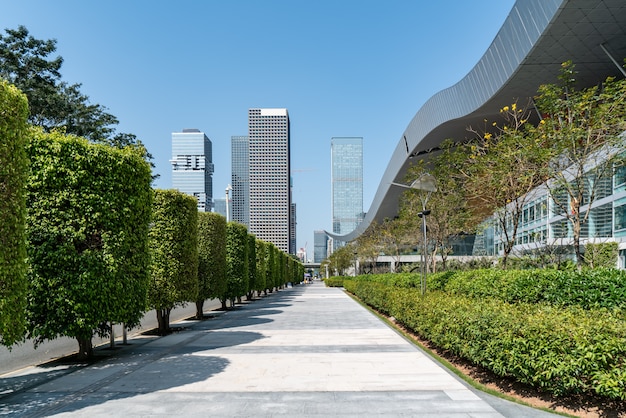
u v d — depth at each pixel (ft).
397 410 16.83
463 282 37.32
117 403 17.97
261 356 28.07
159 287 39.78
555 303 24.64
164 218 40.86
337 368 24.32
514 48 70.23
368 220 235.40
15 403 18.12
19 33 80.94
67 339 37.78
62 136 26.76
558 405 17.24
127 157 29.09
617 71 72.18
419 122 120.78
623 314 20.07
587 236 81.87
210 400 18.29
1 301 18.19
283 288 181.68
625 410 16.08
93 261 26.14
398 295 43.62
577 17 57.57
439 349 30.48
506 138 39.50
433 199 59.06
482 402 17.79
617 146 31.50
